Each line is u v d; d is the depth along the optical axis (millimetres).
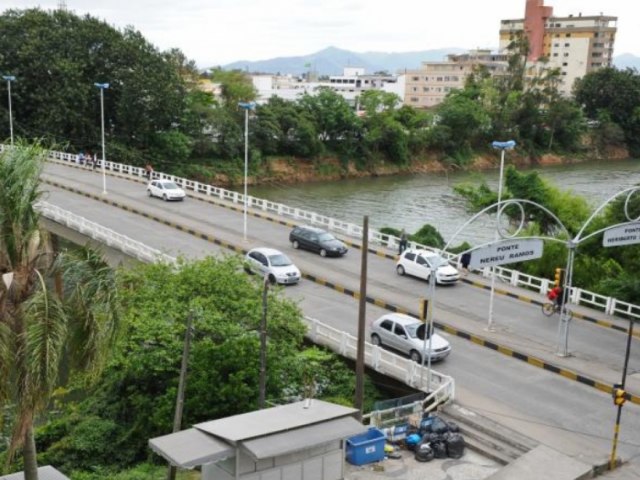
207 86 139875
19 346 11680
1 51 78688
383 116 111312
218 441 13930
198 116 94312
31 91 80312
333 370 24453
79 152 80938
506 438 19469
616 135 136875
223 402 20297
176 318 22406
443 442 19047
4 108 77938
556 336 28281
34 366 11461
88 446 21656
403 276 36281
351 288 33344
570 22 180500
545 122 131000
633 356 26359
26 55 77562
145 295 23406
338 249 39438
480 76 141250
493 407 21484
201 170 90875
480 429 20109
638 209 40438
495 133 125062
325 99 106312
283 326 23953
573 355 26047
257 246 40375
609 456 18578
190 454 13469
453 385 21672
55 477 16141
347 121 106000
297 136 101562
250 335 22156
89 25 83625
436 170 115812
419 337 24984
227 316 23203
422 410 20734
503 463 18656
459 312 30922
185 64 107750
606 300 32219
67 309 12867
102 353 13094
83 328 12891
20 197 12555
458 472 18125
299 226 42281
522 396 22453
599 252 41344
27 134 78125
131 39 85750
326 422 14727
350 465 18281
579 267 39562
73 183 58531
